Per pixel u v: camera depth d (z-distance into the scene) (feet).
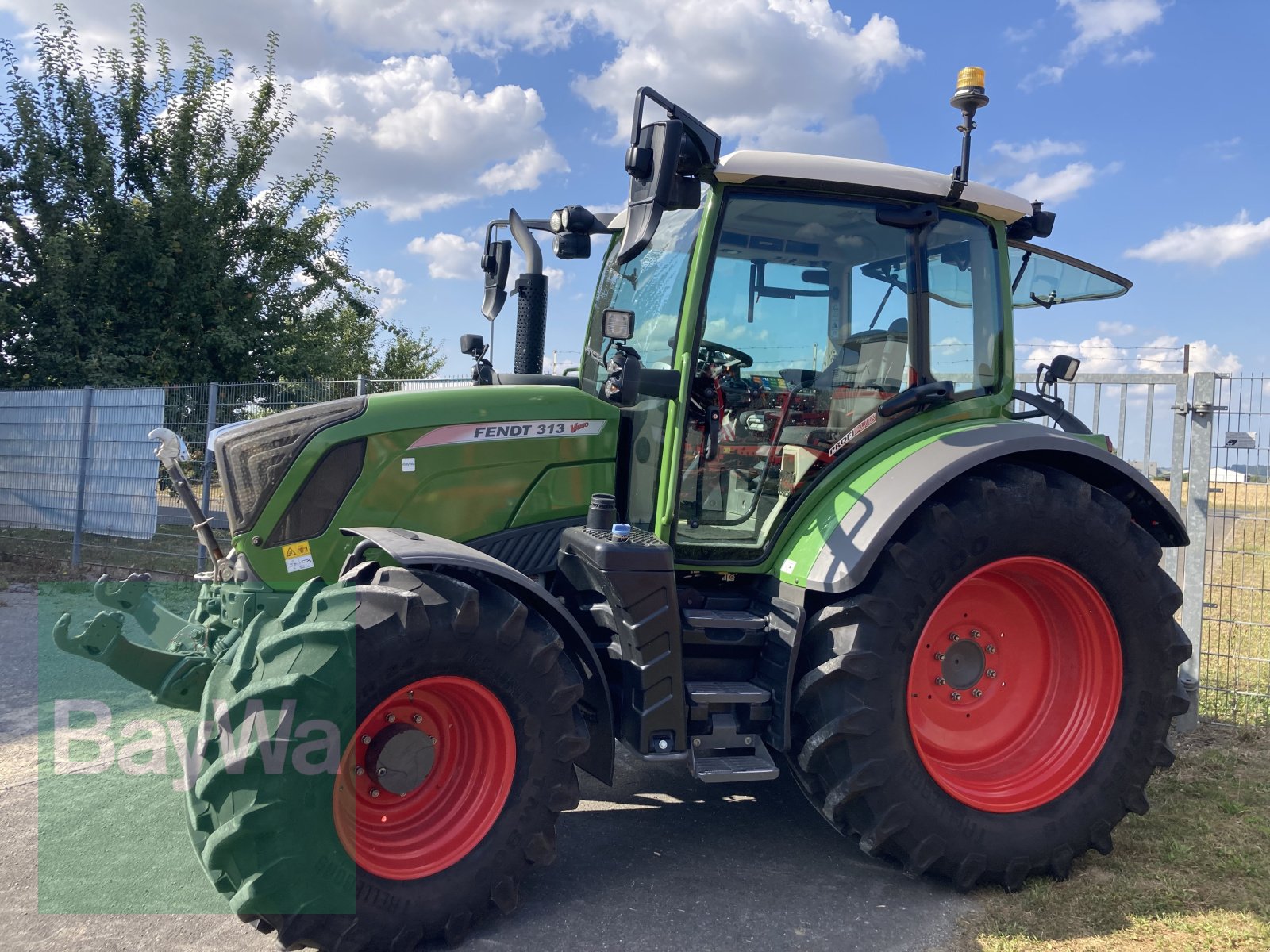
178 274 41.91
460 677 8.40
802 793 12.42
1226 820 11.24
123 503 28.50
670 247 11.05
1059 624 10.82
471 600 8.32
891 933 8.77
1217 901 9.32
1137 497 11.28
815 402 10.91
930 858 9.46
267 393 25.62
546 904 9.17
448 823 8.67
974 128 10.73
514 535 10.64
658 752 9.31
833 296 10.94
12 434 31.30
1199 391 15.17
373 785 8.54
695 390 10.59
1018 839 9.66
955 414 11.30
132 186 43.45
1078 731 10.43
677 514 10.38
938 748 10.37
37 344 38.88
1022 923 8.96
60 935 8.46
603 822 11.29
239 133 45.34
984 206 11.26
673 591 9.36
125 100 42.83
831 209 10.73
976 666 10.78
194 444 26.91
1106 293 14.12
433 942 8.50
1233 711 14.99
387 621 8.10
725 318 10.64
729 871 10.00
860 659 9.30
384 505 10.14
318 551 9.98
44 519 30.42
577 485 10.98
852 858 10.44
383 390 23.11
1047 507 10.03
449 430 10.41
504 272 13.12
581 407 11.04
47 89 41.88
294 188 46.34
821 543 10.01
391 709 8.50
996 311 11.59
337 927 7.84
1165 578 10.64
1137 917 9.03
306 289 46.83
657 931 8.71
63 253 38.27
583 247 12.26
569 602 10.57
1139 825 11.10
